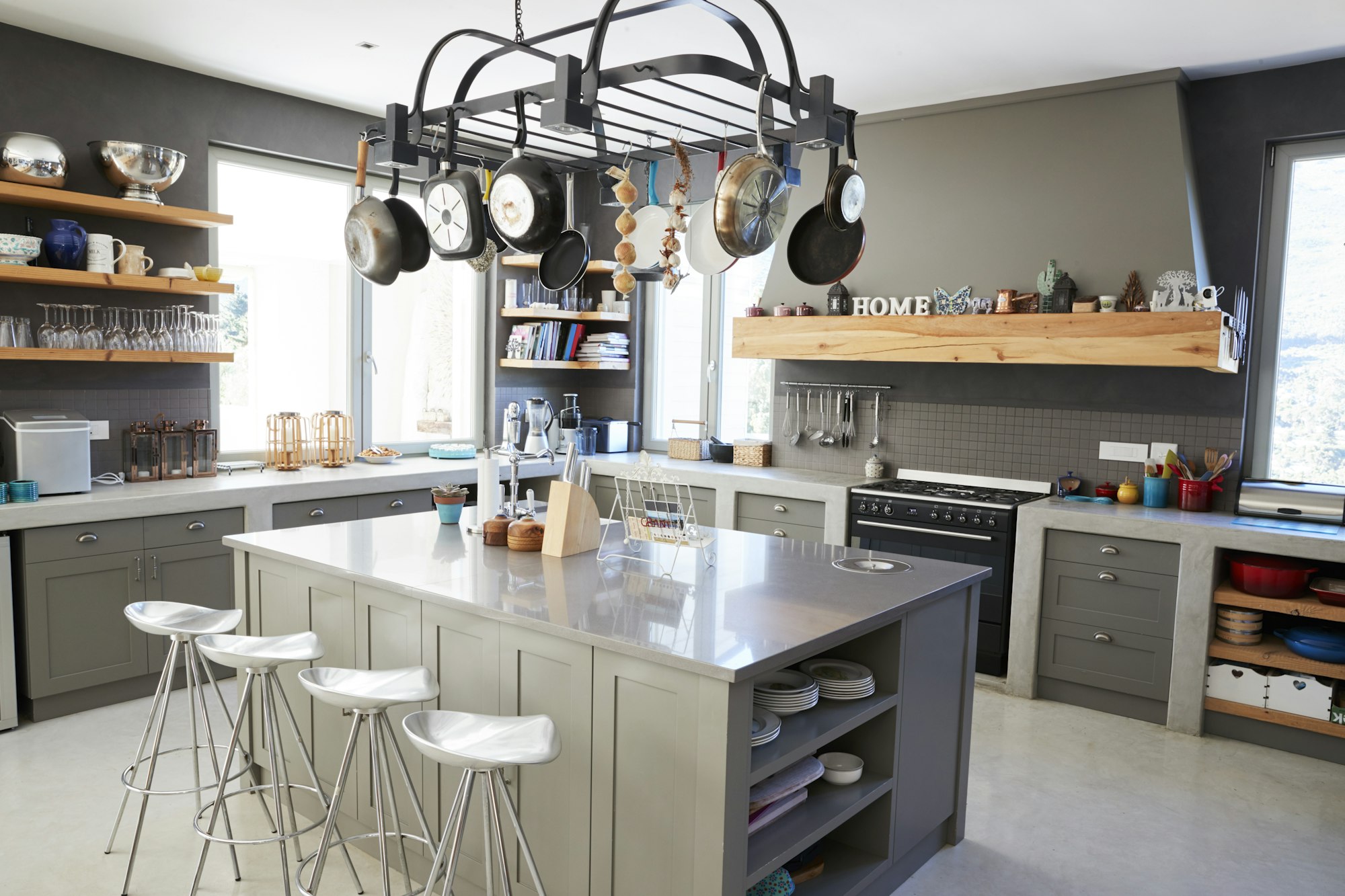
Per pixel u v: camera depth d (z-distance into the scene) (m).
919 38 4.16
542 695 2.54
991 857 3.20
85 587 4.16
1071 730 4.33
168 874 2.96
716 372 6.68
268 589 3.38
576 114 2.51
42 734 3.97
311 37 4.33
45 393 4.49
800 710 2.67
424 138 3.67
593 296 7.16
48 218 4.44
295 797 3.37
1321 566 4.44
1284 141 4.61
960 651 3.21
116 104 4.60
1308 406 4.67
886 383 5.77
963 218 5.13
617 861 2.40
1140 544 4.41
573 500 3.27
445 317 6.47
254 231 5.56
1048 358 4.68
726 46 4.26
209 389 5.16
